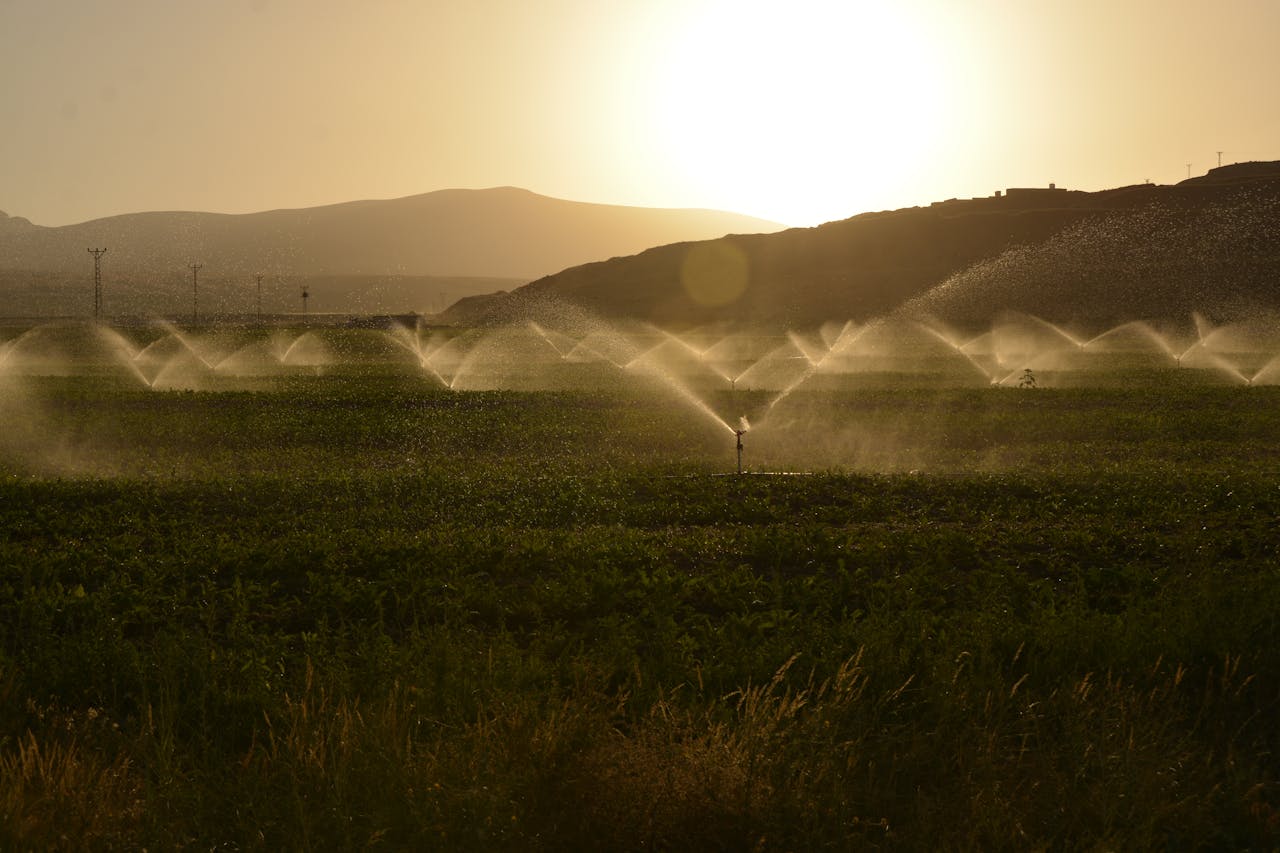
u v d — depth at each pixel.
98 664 12.38
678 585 16.89
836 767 9.32
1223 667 12.34
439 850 8.31
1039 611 15.00
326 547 19.42
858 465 34.38
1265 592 14.42
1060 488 27.31
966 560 19.75
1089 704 10.80
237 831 8.62
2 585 17.61
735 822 8.60
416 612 15.62
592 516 24.52
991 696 10.83
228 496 26.81
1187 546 18.17
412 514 24.45
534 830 8.58
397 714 10.19
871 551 19.42
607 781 8.75
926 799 9.11
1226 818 9.28
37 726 10.84
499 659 12.12
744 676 12.12
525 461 35.16
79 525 23.19
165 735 10.12
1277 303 144.25
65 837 8.27
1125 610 15.14
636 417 47.41
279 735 10.61
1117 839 8.45
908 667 12.12
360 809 8.70
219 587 17.75
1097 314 148.50
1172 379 74.75
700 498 26.86
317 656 12.88
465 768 8.99
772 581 18.03
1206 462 34.41
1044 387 64.88
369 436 41.94
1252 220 172.50
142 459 35.50
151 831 8.42
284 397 56.44
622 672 12.44
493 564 18.73
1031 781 9.53
